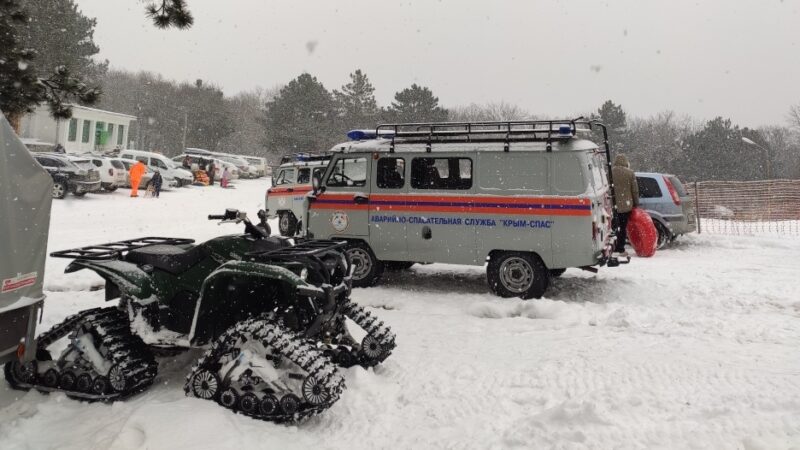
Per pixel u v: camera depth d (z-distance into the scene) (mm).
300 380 4172
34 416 4211
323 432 4047
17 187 4152
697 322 6625
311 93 55344
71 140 43938
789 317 6941
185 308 4711
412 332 6516
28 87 7320
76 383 4531
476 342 6090
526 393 4609
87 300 7867
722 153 49969
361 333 5559
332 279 4918
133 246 5137
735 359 5234
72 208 20469
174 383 4836
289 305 4773
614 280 9344
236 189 35094
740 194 19531
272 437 3893
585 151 7992
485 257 8375
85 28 43781
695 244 14008
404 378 5027
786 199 19062
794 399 4117
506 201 8203
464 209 8406
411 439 3906
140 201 24469
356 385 4781
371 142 9070
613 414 4062
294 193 17359
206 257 4832
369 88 59906
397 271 10266
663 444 3604
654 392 4453
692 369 4969
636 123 69188
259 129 86188
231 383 4270
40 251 4414
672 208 13164
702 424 3854
